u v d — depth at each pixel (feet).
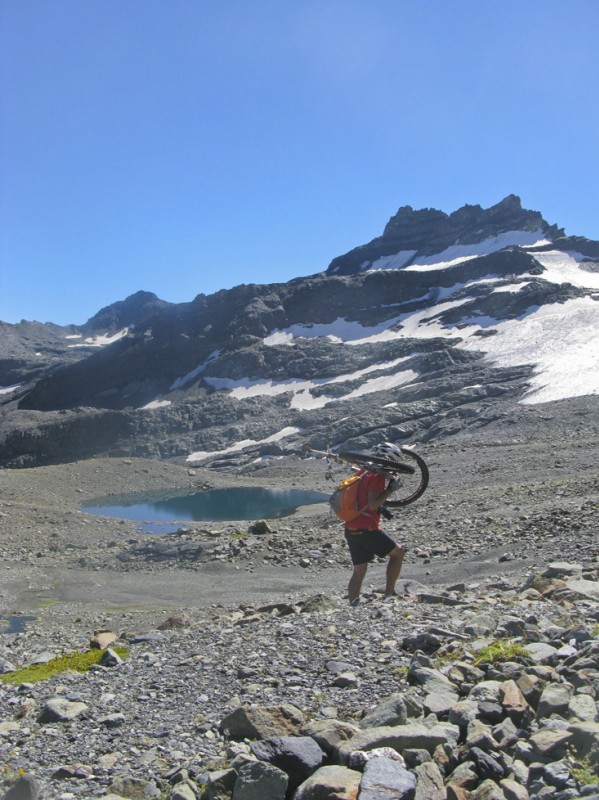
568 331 489.26
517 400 382.01
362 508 36.06
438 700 20.76
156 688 25.95
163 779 18.66
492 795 15.78
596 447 208.64
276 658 27.35
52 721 23.45
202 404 510.58
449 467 212.43
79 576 100.17
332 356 568.00
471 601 36.45
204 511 231.91
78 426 492.95
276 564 91.91
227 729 20.86
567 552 64.49
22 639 63.16
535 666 22.24
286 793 17.04
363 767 17.08
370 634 28.86
